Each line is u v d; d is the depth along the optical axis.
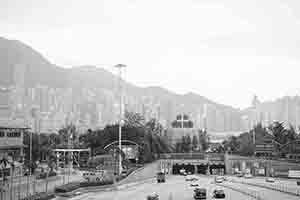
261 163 173.75
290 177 151.62
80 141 193.38
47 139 169.88
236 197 89.19
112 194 97.62
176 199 87.06
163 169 187.62
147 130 195.25
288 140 194.75
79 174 135.12
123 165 150.62
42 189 89.06
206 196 90.69
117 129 181.12
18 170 108.69
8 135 105.31
